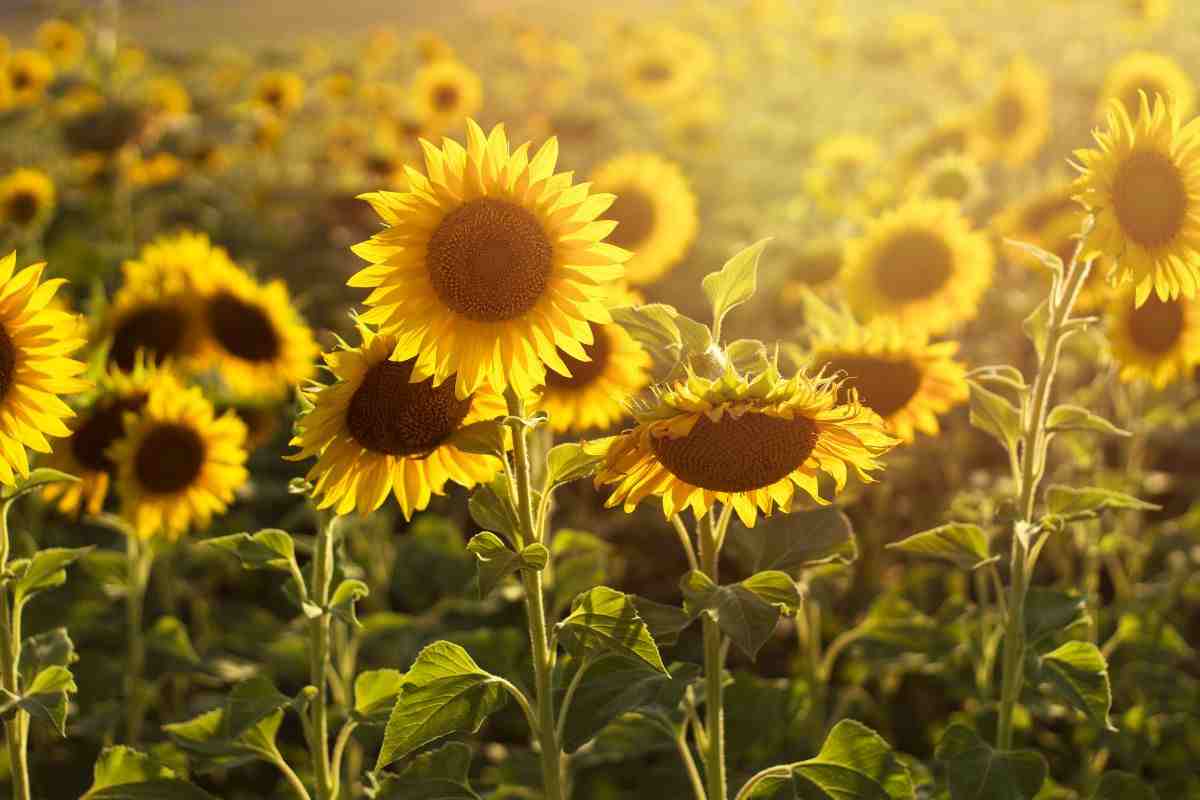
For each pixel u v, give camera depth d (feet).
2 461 9.52
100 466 15.29
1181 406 25.61
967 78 68.18
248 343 18.38
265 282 37.68
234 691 11.00
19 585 10.27
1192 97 29.22
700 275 36.09
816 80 82.38
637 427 8.23
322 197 47.19
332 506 10.24
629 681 10.00
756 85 83.92
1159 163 9.71
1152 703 16.01
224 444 15.14
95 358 15.23
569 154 57.31
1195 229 9.74
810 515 10.94
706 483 8.71
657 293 34.50
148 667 16.26
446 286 8.32
